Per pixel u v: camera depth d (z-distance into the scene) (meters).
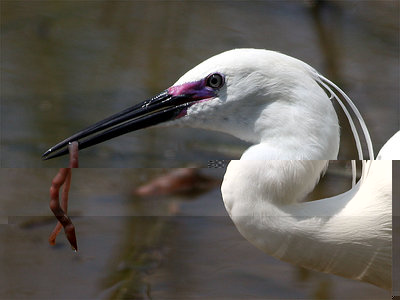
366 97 12.62
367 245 6.64
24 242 9.54
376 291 8.62
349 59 13.89
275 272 8.97
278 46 14.32
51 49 14.27
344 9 15.47
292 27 15.02
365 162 6.84
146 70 13.56
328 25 15.04
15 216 10.12
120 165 11.34
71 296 8.49
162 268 9.03
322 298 8.46
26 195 10.58
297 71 6.41
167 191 10.74
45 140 11.70
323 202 6.64
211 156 11.51
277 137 6.43
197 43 14.45
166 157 11.55
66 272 8.98
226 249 9.45
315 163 6.36
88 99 12.72
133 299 8.43
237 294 8.55
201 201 10.48
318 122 6.30
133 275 8.89
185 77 6.86
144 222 10.02
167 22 15.33
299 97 6.35
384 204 6.63
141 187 10.85
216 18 15.44
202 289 8.60
